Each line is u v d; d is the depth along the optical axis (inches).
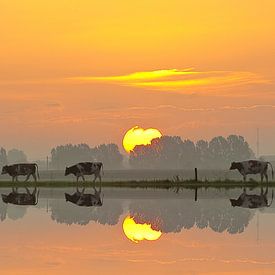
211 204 2368.4
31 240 1341.0
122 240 1347.2
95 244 1284.4
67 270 997.2
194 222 1721.2
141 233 1471.5
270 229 1545.3
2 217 1876.2
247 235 1429.6
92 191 3410.4
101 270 999.0
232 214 1962.4
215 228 1571.1
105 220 1781.5
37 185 4215.1
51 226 1625.2
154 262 1071.6
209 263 1062.4
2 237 1392.7
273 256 1129.4
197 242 1315.2
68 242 1311.5
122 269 1008.2
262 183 4148.6
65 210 2128.4
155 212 2033.7
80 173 4168.3
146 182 4138.8
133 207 2237.9
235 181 4200.3
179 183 4055.1
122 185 4069.9
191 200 2593.5
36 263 1058.7
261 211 2076.8
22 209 2176.4
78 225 1649.9
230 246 1254.9
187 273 975.0
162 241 1330.0
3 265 1039.0
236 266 1033.5
